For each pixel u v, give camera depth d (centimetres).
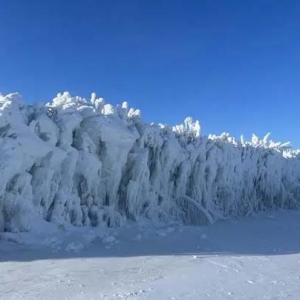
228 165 2630
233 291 771
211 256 1149
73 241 1261
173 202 2144
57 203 1434
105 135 1644
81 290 758
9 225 1257
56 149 1421
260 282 848
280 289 793
